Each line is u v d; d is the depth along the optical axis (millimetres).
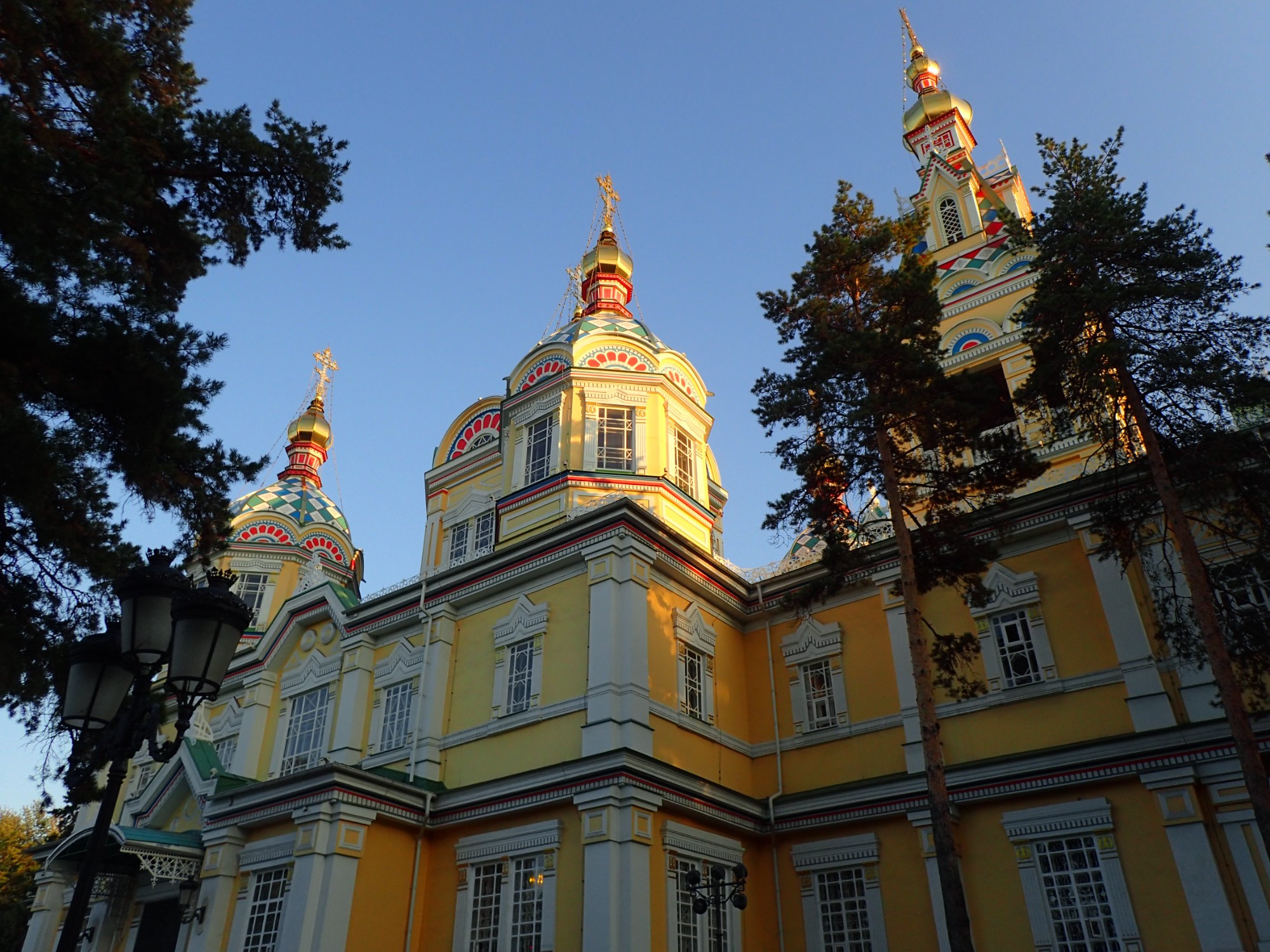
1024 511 21547
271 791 20984
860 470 17719
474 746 22219
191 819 24422
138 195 12938
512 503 26609
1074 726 19359
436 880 20984
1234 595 16875
